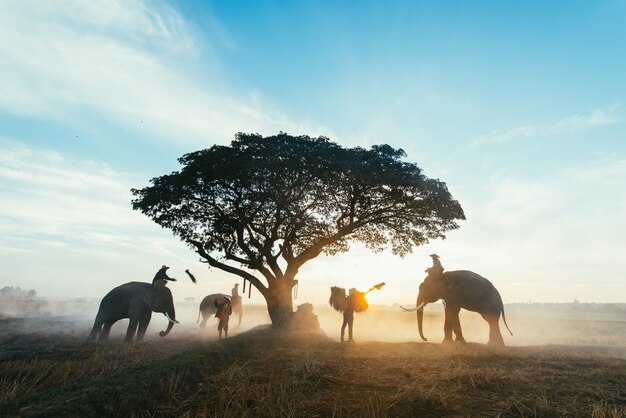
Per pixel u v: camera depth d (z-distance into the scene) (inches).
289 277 812.6
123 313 603.8
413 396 221.9
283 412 189.3
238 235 805.2
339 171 729.0
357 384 251.1
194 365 263.4
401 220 845.8
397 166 788.0
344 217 832.3
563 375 293.3
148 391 201.6
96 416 164.6
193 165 733.3
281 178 748.0
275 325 752.3
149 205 753.6
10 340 511.2
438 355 375.9
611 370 314.8
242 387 223.5
